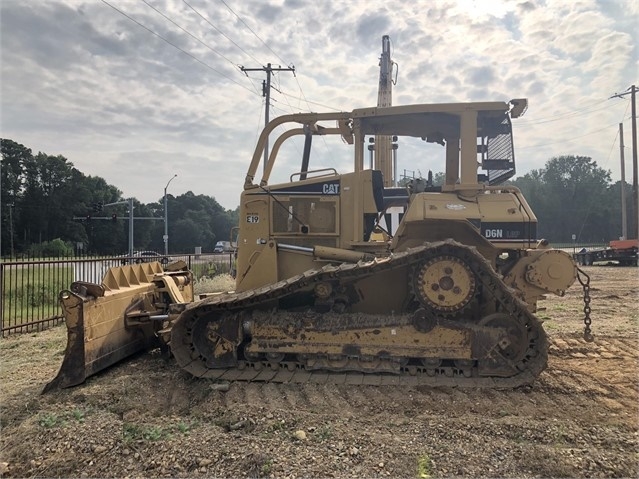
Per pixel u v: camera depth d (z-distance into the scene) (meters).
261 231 6.02
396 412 4.29
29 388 5.16
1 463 3.52
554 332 7.72
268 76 26.66
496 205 5.34
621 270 23.61
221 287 14.11
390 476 3.19
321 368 5.09
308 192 5.97
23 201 65.94
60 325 9.14
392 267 5.05
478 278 4.92
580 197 77.75
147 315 6.02
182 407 4.57
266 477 3.20
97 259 10.49
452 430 3.85
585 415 4.20
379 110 5.74
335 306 5.26
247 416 4.12
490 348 4.82
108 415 4.29
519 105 5.59
